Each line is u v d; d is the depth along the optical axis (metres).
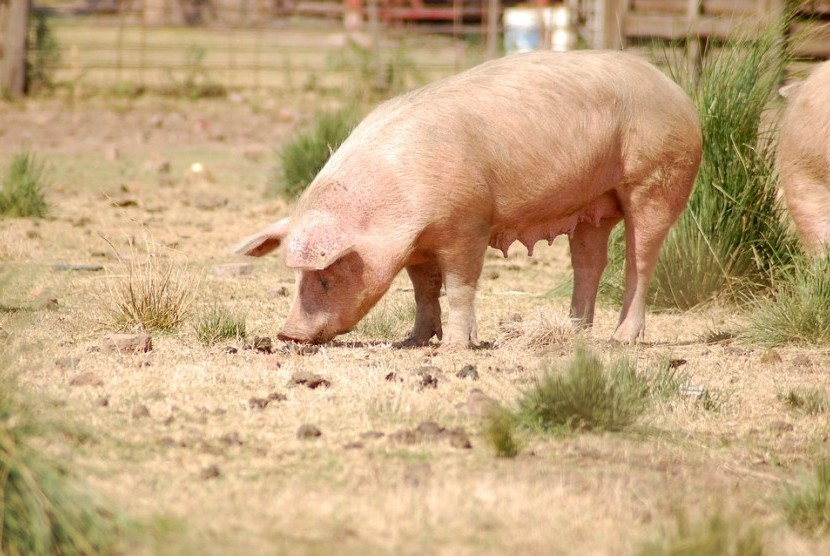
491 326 21.88
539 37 74.19
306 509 11.21
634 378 15.99
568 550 10.48
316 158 38.78
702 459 13.59
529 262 30.64
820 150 21.95
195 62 71.44
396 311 22.59
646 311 24.34
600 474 12.80
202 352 18.20
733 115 24.73
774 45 25.66
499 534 10.83
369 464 12.73
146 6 88.81
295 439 13.55
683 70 26.25
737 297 24.19
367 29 90.56
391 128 18.27
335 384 16.23
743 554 10.20
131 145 52.44
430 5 101.12
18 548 10.02
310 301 18.31
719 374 17.91
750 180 24.58
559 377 14.81
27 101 63.47
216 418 14.34
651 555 10.15
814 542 11.13
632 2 42.94
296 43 88.94
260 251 19.06
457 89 18.75
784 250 24.59
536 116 18.73
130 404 14.78
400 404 15.16
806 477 12.43
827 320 20.50
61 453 12.31
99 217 33.78
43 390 14.98
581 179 19.23
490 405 14.81
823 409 15.84
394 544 10.48
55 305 21.23
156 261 22.94
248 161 49.28
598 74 19.52
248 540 10.38
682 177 20.27
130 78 72.00
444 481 12.21
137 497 11.28
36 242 29.02
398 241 17.95
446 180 17.97
